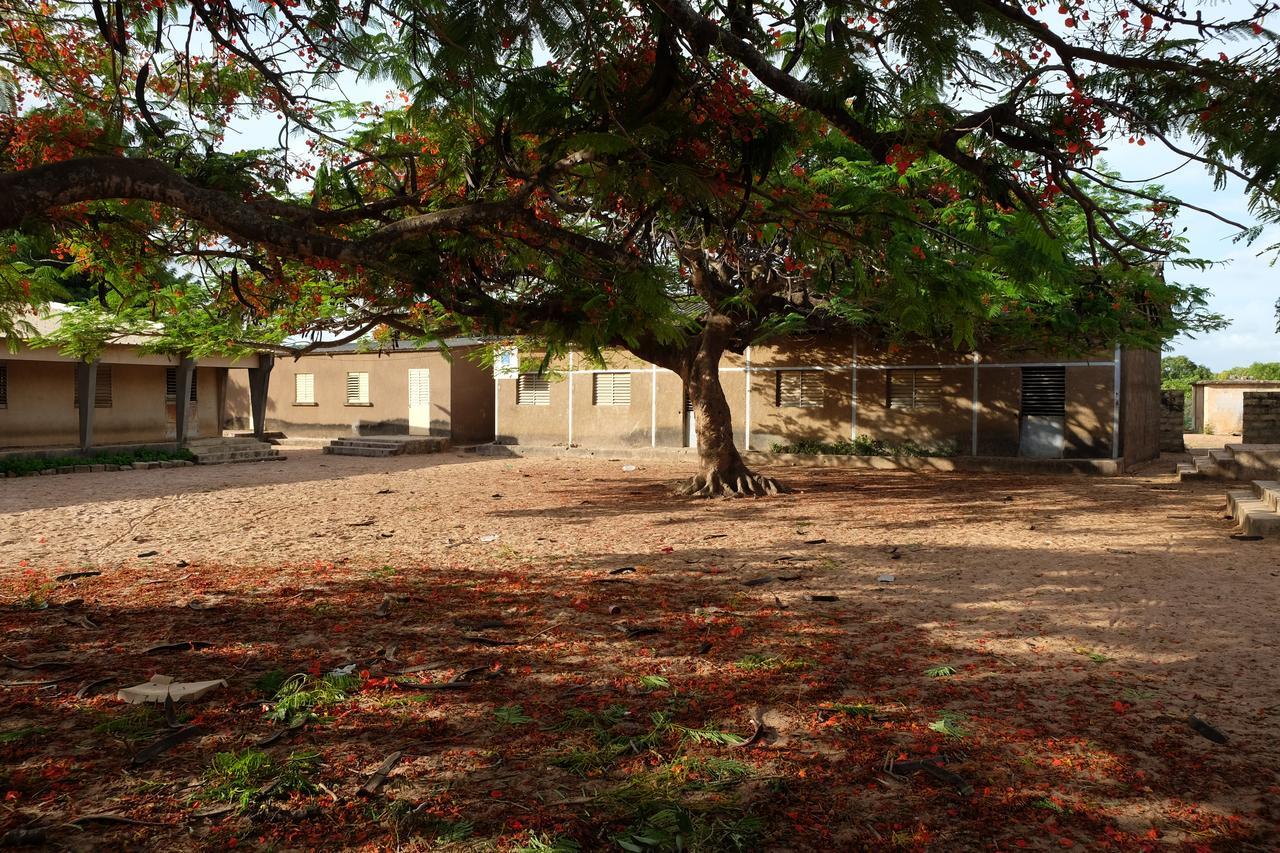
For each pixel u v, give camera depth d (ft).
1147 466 66.49
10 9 21.90
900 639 19.51
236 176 20.95
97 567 28.37
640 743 13.56
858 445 67.26
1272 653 18.33
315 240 17.78
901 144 14.37
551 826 10.91
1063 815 11.25
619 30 15.37
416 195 22.26
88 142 20.90
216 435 81.82
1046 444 61.82
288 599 23.65
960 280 19.29
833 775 12.45
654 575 26.78
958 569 27.37
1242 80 10.62
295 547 32.37
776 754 13.19
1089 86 11.99
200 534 35.50
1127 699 15.57
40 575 26.94
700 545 32.24
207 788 11.96
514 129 17.65
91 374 65.62
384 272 20.36
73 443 68.95
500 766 12.80
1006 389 62.80
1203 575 26.17
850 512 41.11
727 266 45.70
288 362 97.09
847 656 18.20
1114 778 12.32
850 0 12.21
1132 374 64.54
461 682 16.43
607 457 75.92
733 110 17.30
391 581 26.03
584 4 14.24
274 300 32.07
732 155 18.30
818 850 10.41
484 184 21.98
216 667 17.47
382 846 10.48
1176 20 10.89
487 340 60.59
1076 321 43.09
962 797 11.75
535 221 20.22
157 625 20.79
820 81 13.50
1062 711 14.97
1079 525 36.58
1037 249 16.15
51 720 14.58
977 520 38.19
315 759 12.95
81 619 21.25
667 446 75.46
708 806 11.41
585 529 36.52
